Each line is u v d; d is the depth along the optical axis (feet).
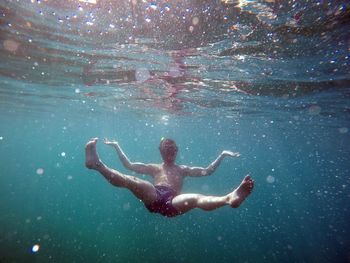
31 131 214.07
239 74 42.73
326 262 65.16
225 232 92.79
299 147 170.91
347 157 188.96
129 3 22.40
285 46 30.09
